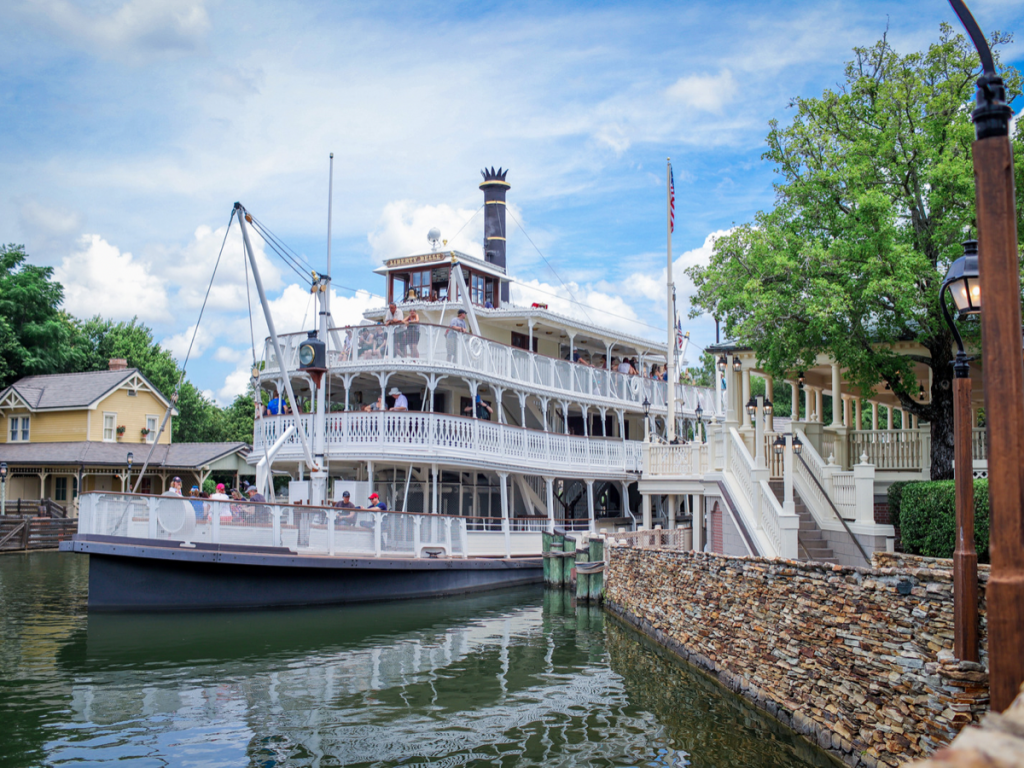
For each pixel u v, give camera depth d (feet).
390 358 80.23
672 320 100.63
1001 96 18.47
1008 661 17.71
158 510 60.90
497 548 85.71
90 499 60.34
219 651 51.24
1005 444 17.98
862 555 53.06
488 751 32.22
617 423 121.90
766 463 72.13
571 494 110.73
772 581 35.83
